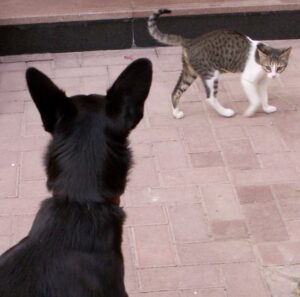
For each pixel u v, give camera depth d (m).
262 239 2.55
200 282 2.43
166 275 2.45
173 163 2.84
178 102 3.04
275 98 3.17
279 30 3.54
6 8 3.46
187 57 2.96
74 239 1.93
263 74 2.94
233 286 2.42
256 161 2.84
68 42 3.46
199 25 3.48
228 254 2.51
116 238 1.98
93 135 1.93
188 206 2.67
